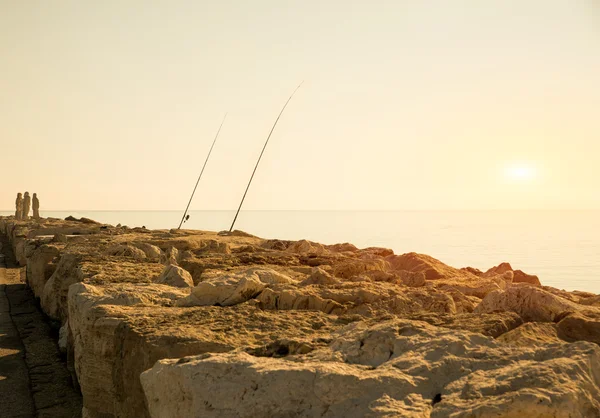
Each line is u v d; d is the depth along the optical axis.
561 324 6.67
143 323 8.42
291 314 8.85
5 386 12.48
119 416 8.13
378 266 15.05
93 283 12.81
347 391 4.86
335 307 9.32
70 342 13.26
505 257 84.12
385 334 5.88
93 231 38.94
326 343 6.33
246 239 27.95
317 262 17.14
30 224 48.41
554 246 114.94
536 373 4.52
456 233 171.25
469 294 12.13
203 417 5.00
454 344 5.41
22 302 22.77
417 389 4.84
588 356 4.82
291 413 4.87
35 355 14.90
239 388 5.06
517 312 8.05
